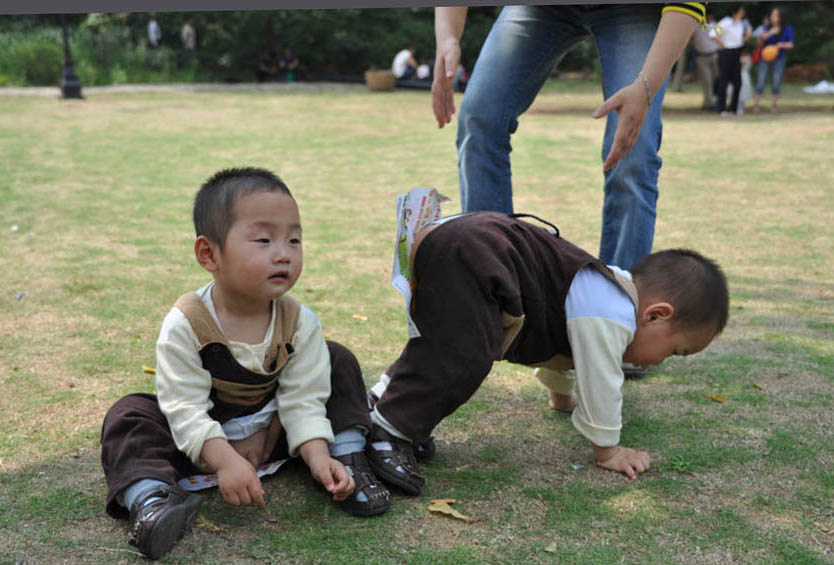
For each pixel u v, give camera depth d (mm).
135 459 1948
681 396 2885
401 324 3682
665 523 2031
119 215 6105
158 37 25062
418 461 2367
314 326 2180
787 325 3730
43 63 21094
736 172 8383
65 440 2426
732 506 2119
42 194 6855
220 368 2047
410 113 15008
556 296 2242
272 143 10586
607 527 2008
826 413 2729
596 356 2213
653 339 2316
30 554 1832
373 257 4996
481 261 2139
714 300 2295
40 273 4395
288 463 2299
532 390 2967
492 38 3250
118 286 4176
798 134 11469
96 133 11344
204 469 2119
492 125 3225
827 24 25531
